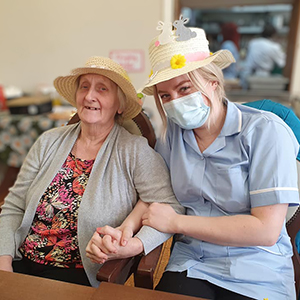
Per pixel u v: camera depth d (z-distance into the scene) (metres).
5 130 2.35
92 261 0.97
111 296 0.67
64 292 0.69
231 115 1.05
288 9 3.55
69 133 1.28
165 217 1.02
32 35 2.81
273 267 0.99
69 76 1.18
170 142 1.20
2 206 1.25
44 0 2.70
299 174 1.08
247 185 1.00
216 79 1.04
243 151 1.00
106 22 2.67
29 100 2.45
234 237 0.94
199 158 1.10
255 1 2.75
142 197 1.13
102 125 1.21
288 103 2.75
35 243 1.18
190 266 1.02
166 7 2.56
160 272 1.42
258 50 3.52
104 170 1.16
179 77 1.00
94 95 1.14
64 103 2.77
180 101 1.01
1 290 0.70
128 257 0.95
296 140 1.03
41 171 1.24
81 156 1.24
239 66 3.70
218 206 1.06
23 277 0.74
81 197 1.17
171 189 1.15
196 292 0.95
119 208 1.13
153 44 1.08
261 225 0.91
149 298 0.67
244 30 3.77
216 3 2.81
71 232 1.15
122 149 1.17
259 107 1.21
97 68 1.08
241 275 0.96
